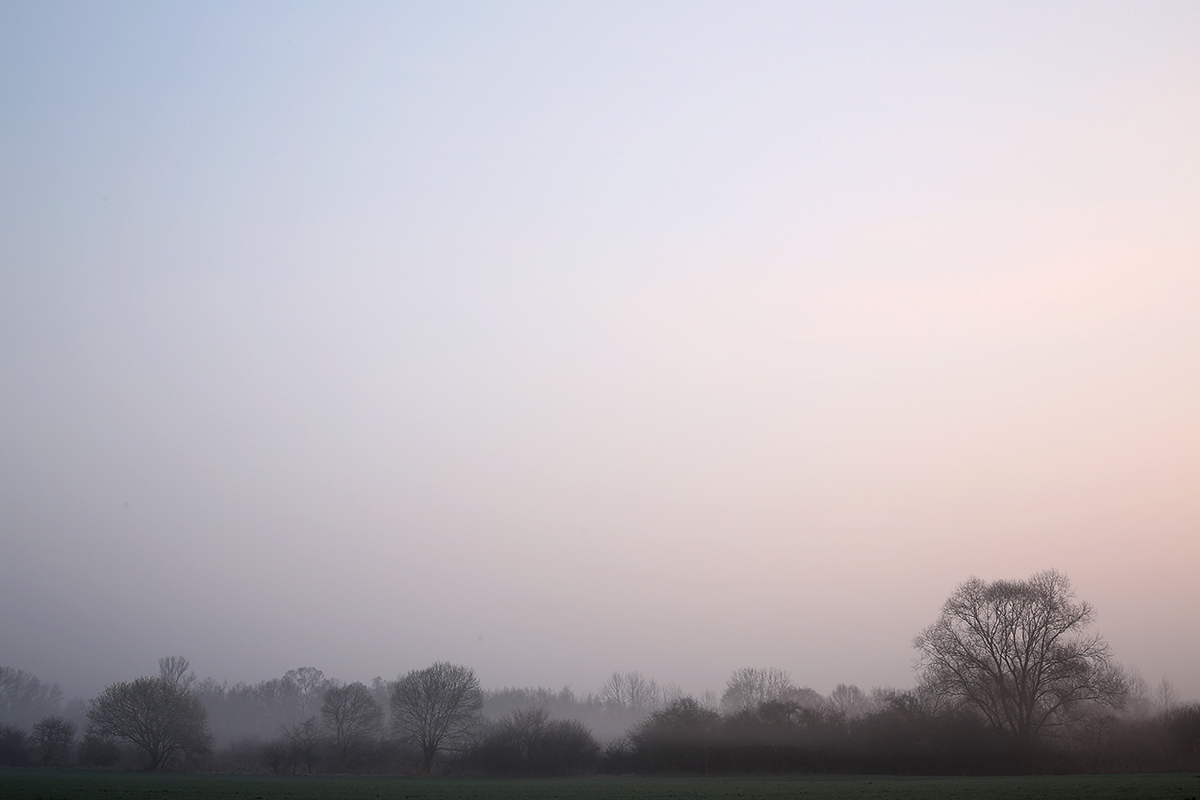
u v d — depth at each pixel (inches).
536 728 4252.0
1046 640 3671.3
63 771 4224.9
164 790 2733.8
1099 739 3671.3
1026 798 2033.7
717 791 2701.8
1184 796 2025.1
